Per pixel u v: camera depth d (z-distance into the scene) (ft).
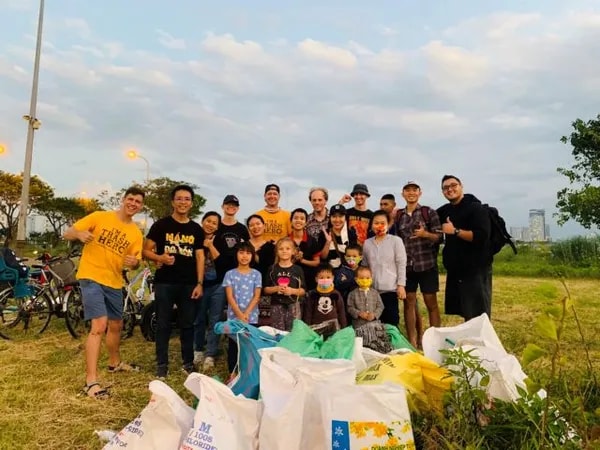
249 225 18.03
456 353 9.11
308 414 8.50
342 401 7.98
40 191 127.13
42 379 15.28
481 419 8.68
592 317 24.27
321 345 11.55
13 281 22.15
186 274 15.94
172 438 8.52
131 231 14.93
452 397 8.90
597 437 6.91
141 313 20.86
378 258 17.72
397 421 7.83
